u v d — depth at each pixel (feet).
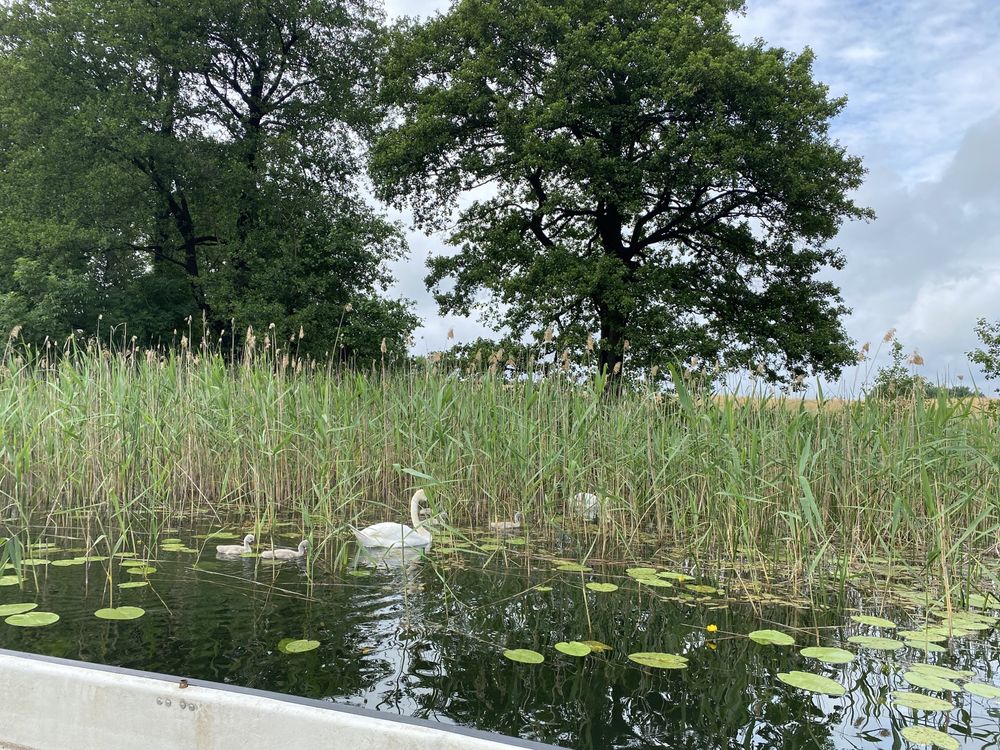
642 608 15.69
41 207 67.10
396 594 16.25
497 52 63.05
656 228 72.74
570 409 26.96
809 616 15.56
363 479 26.99
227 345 73.36
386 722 7.45
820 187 59.41
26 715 8.56
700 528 22.75
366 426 27.22
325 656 12.25
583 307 63.52
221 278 69.72
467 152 67.31
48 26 67.10
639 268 59.98
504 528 23.18
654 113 59.93
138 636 12.99
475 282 68.74
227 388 28.09
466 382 29.14
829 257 66.95
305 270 71.56
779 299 64.34
